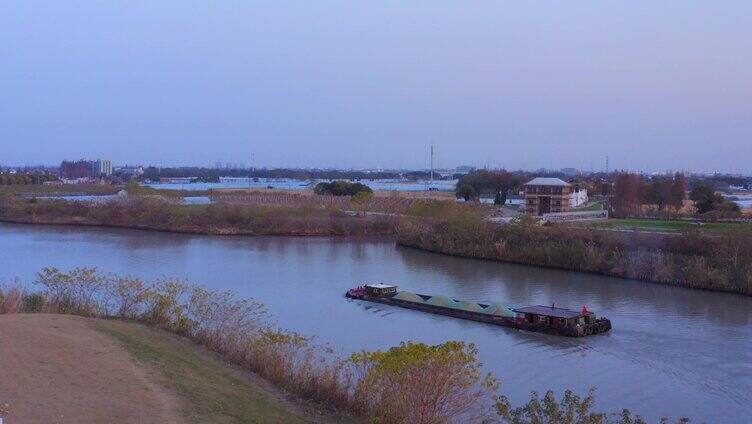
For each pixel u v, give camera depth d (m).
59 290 30.73
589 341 42.28
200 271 64.44
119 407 16.38
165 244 85.25
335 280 62.28
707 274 59.25
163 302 29.73
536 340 42.81
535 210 122.44
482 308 49.47
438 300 51.75
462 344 20.45
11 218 111.12
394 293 55.56
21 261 67.38
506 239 77.81
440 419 19.22
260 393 21.38
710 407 31.12
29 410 15.09
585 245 71.06
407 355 19.16
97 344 21.83
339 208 122.44
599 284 62.06
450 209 103.62
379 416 19.31
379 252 82.94
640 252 66.56
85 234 95.44
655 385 34.06
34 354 19.22
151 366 20.86
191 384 19.98
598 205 149.38
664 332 44.41
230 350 25.98
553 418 18.38
